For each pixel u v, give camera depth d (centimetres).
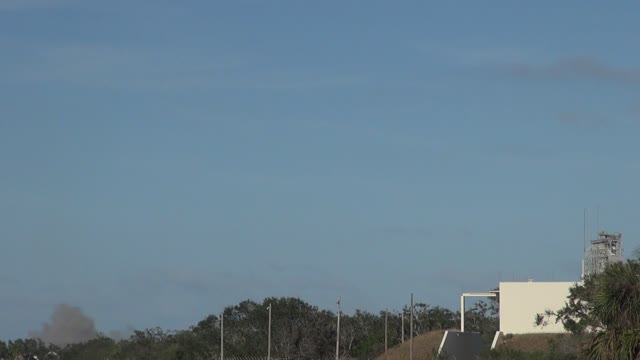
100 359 12688
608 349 4550
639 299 4553
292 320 13662
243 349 13225
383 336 13662
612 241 10394
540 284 10512
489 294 11344
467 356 10931
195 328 13875
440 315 15112
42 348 13000
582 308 8481
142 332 13462
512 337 10381
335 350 13638
